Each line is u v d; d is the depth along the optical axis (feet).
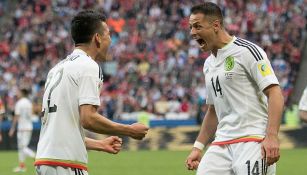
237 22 377.09
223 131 69.97
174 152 265.54
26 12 394.11
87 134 251.80
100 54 61.67
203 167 70.33
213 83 70.03
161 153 259.39
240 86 68.33
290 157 228.84
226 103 69.46
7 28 387.14
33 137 269.44
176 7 387.34
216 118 75.10
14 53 363.76
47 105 60.29
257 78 67.00
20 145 192.54
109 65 343.26
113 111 303.48
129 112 306.76
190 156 75.77
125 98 309.83
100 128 58.59
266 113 69.10
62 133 59.26
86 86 58.75
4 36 381.60
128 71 338.54
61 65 60.80
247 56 67.56
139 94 312.29
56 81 60.08
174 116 304.50
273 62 346.54
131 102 308.81
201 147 75.77
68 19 388.37
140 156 242.99
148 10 390.01
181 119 287.48
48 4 399.85
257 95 68.54
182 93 317.63
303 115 86.84
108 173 176.96
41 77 338.13
